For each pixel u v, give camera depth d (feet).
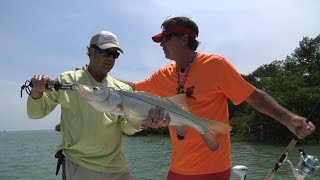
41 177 23.91
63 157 4.91
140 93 4.26
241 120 54.19
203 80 4.53
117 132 4.99
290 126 4.17
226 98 4.71
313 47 78.38
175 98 4.33
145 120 4.28
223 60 4.50
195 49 4.68
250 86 4.39
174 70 4.81
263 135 50.96
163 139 65.67
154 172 23.49
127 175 5.13
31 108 4.43
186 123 4.29
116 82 5.22
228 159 4.68
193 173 4.59
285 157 4.82
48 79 4.20
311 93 50.42
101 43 4.90
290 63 80.33
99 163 4.80
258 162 28.12
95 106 4.21
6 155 42.50
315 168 4.77
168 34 4.63
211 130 4.19
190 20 4.63
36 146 65.92
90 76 5.04
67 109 4.79
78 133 4.74
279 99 50.16
